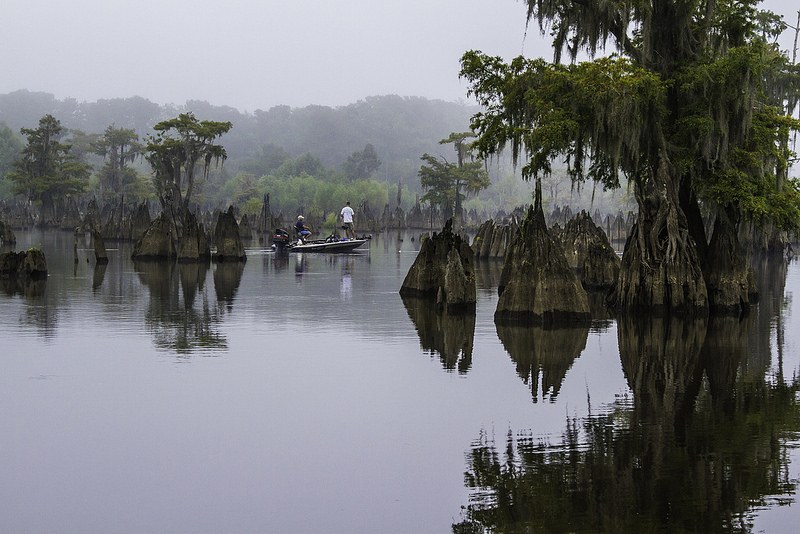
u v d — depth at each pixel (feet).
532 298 118.73
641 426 63.10
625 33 135.23
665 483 50.39
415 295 153.79
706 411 67.97
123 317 120.47
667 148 131.34
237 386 75.97
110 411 66.95
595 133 125.29
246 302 141.18
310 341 100.99
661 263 127.95
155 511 46.96
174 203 485.15
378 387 76.18
